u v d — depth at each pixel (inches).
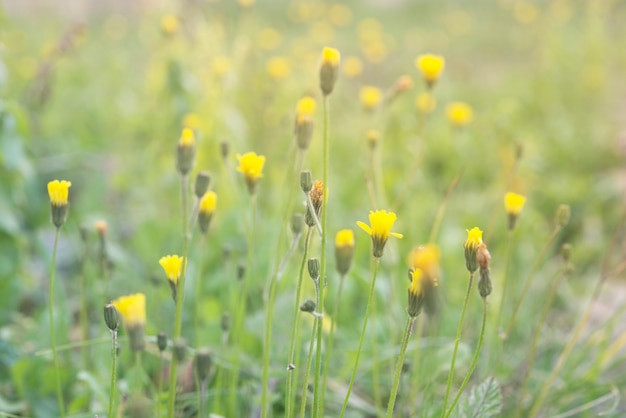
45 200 45.0
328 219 47.3
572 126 72.4
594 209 52.7
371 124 56.0
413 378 33.3
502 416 33.8
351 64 58.7
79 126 68.5
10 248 37.6
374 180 53.1
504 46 127.9
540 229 49.4
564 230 50.8
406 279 39.6
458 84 93.2
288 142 55.3
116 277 39.4
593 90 87.7
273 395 33.2
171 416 29.5
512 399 34.6
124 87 80.7
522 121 77.4
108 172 56.2
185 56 54.6
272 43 74.2
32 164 45.9
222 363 31.9
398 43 127.4
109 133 69.0
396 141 62.4
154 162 55.1
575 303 41.9
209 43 54.2
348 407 34.0
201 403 29.2
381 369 35.6
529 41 122.6
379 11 164.6
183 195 29.7
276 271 30.7
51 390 34.2
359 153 59.1
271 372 33.6
